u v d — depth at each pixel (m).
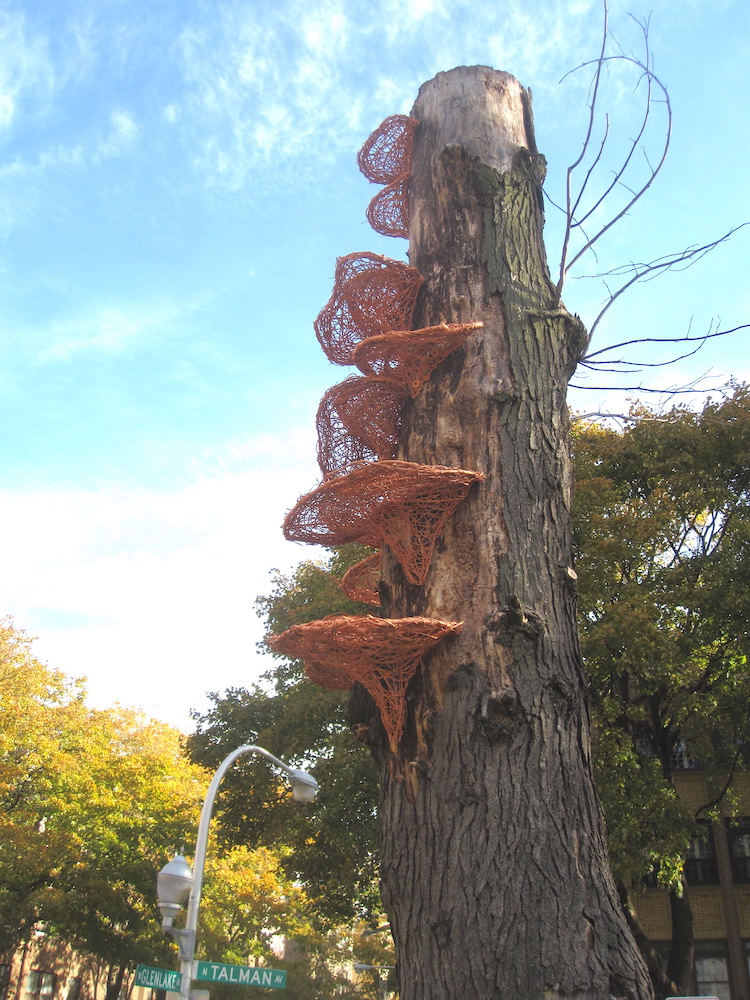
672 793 12.33
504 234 5.92
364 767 13.85
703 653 13.65
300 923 32.03
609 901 4.16
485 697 4.46
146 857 23.47
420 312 5.91
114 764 24.31
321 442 6.11
